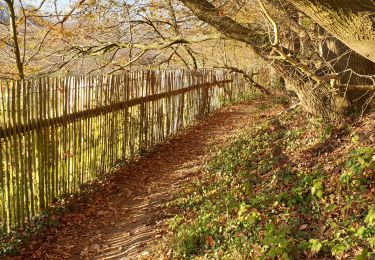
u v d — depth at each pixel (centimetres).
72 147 752
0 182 581
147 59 1738
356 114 798
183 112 1340
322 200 544
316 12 352
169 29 1658
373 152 595
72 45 1328
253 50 926
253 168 788
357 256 383
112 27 1379
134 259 562
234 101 1834
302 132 856
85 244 615
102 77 849
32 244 593
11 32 863
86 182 804
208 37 1097
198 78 1488
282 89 1755
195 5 950
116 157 927
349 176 542
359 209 496
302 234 490
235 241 524
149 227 653
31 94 636
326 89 820
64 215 682
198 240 560
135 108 1009
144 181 870
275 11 859
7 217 599
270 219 548
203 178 827
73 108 750
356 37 350
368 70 812
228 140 1098
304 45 877
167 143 1153
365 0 340
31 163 645
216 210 628
